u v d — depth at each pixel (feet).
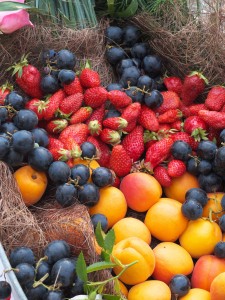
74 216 1.53
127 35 1.96
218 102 1.86
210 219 1.66
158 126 1.85
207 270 1.57
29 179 1.58
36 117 1.65
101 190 1.66
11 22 1.70
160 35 1.93
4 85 1.75
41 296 1.39
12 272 1.35
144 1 1.98
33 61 1.84
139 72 1.90
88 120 1.82
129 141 1.82
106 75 1.94
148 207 1.72
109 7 1.95
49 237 1.52
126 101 1.81
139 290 1.52
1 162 1.55
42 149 1.59
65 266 1.39
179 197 1.78
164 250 1.61
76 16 1.89
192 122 1.83
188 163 1.77
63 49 1.86
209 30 1.89
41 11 1.79
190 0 1.94
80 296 1.35
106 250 1.40
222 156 1.69
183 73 1.96
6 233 1.48
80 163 1.69
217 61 1.90
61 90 1.79
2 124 1.65
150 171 1.77
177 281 1.53
